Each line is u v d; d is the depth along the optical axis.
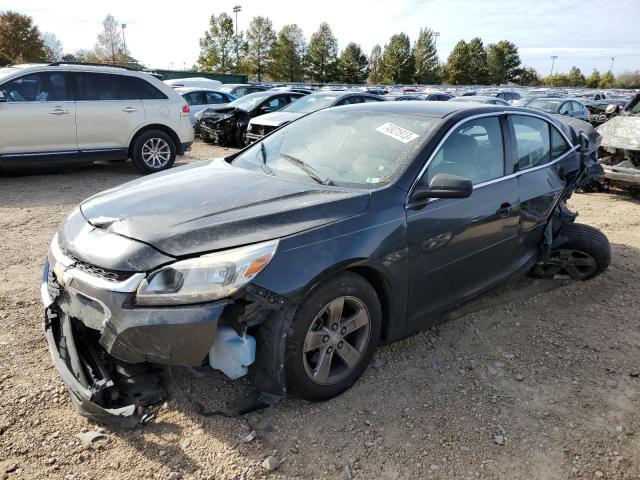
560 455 2.62
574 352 3.60
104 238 2.64
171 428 2.64
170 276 2.40
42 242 5.38
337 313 2.76
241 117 13.28
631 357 3.56
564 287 4.72
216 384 2.97
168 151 9.55
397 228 2.94
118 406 2.68
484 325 3.93
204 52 65.56
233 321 2.51
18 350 3.29
